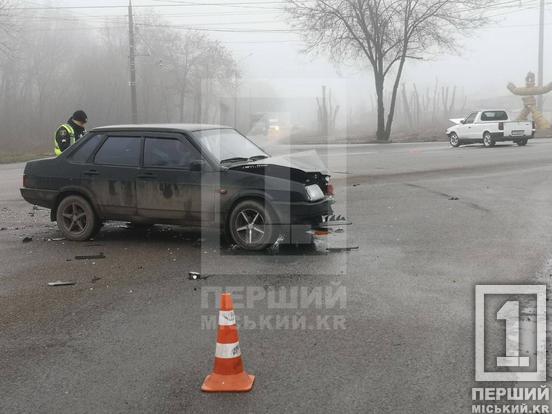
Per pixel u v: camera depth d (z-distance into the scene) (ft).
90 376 14.12
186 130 27.66
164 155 27.53
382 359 14.84
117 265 24.20
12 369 14.56
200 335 16.58
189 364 14.74
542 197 39.37
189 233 30.48
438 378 13.82
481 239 27.71
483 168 57.47
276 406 12.57
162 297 19.94
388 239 28.09
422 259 24.34
